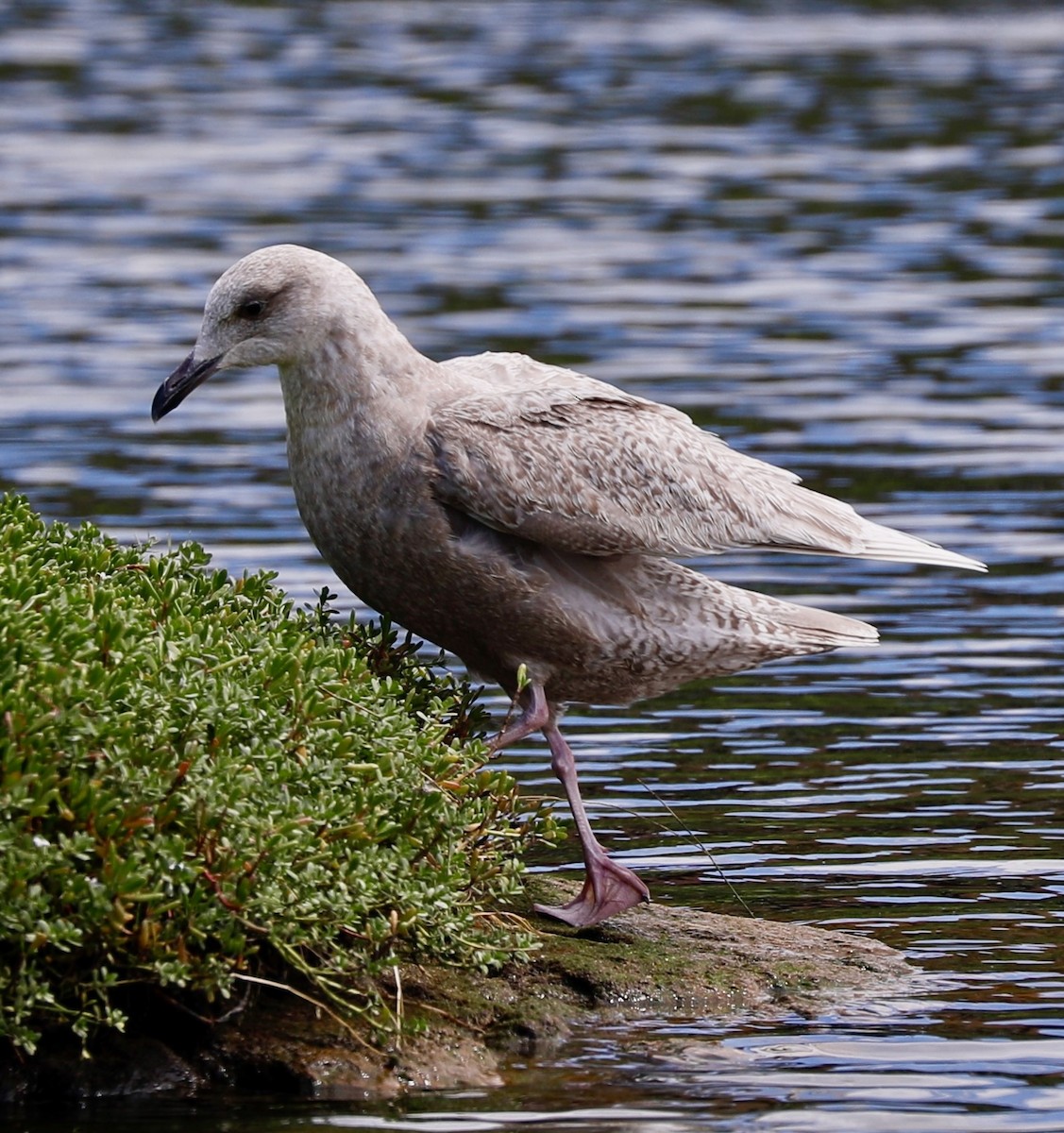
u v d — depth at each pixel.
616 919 11.45
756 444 22.12
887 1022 10.27
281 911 9.14
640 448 11.64
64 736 8.96
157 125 39.97
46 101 41.84
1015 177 36.09
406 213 33.50
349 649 10.68
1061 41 49.75
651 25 52.53
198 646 9.66
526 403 11.48
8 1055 9.34
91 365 25.19
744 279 29.89
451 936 9.88
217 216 33.09
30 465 21.25
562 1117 9.13
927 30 51.59
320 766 9.54
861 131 39.81
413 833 9.88
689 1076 9.62
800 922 11.58
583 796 13.75
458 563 11.20
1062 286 29.39
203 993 9.63
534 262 30.56
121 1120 9.11
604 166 37.03
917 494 20.52
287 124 40.38
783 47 49.03
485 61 47.09
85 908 8.82
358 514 11.23
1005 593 18.11
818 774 14.11
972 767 14.20
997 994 10.59
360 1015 9.80
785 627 11.99
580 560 11.59
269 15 53.16
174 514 19.61
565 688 11.88
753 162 37.38
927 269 30.44
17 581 9.70
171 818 9.05
